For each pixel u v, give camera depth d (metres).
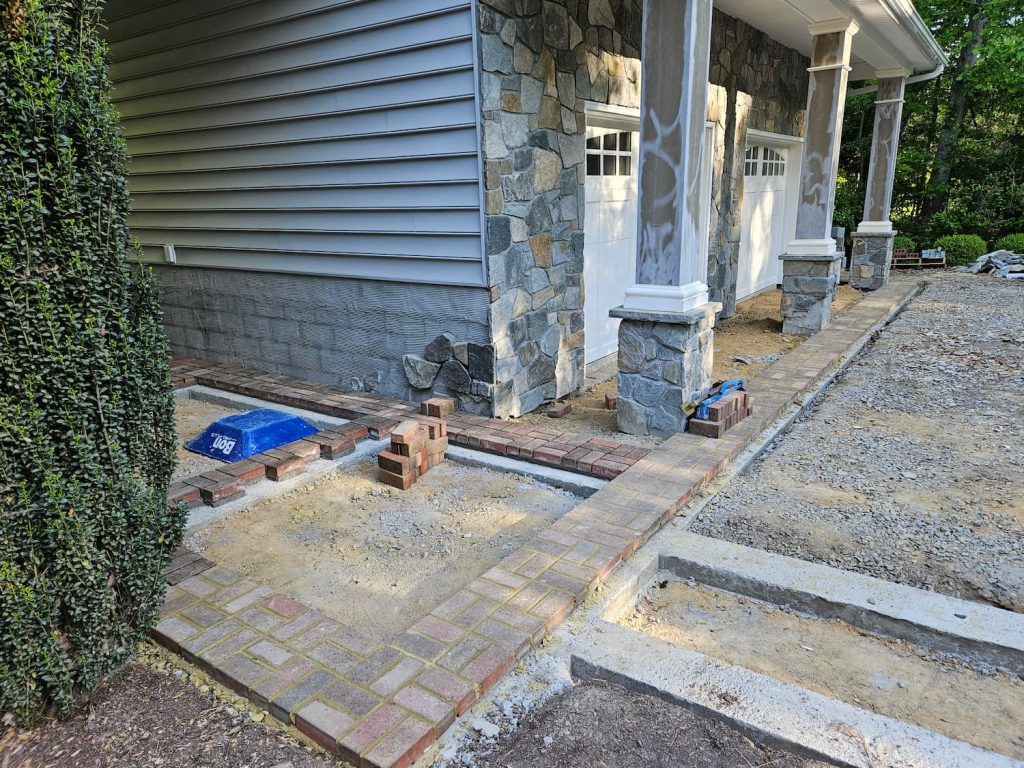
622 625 2.41
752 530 2.96
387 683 1.97
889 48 7.36
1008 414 4.45
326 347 5.16
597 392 5.14
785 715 1.83
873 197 9.37
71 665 1.92
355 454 3.96
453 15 3.66
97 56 1.86
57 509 1.81
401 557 2.90
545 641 2.20
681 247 3.70
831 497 3.28
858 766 1.66
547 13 4.12
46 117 1.71
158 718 1.95
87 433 1.92
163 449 2.19
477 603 2.33
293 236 5.03
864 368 5.70
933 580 2.54
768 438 3.98
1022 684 2.07
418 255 4.34
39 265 1.74
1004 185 14.13
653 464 3.46
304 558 2.91
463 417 4.36
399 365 4.73
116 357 1.98
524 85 4.02
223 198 5.37
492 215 3.95
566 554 2.62
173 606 2.39
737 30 6.95
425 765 1.75
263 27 4.50
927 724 1.92
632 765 1.74
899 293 9.13
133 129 5.73
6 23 1.64
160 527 2.12
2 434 1.71
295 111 4.60
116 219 1.92
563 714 1.92
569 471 3.59
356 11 4.02
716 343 6.71
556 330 4.75
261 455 3.73
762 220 9.52
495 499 3.45
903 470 3.60
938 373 5.45
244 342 5.75
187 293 6.06
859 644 2.28
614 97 5.01
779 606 2.48
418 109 4.00
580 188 4.74
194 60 5.00
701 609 2.51
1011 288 9.70
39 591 1.82
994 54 12.86
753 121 7.84
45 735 1.89
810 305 6.82
